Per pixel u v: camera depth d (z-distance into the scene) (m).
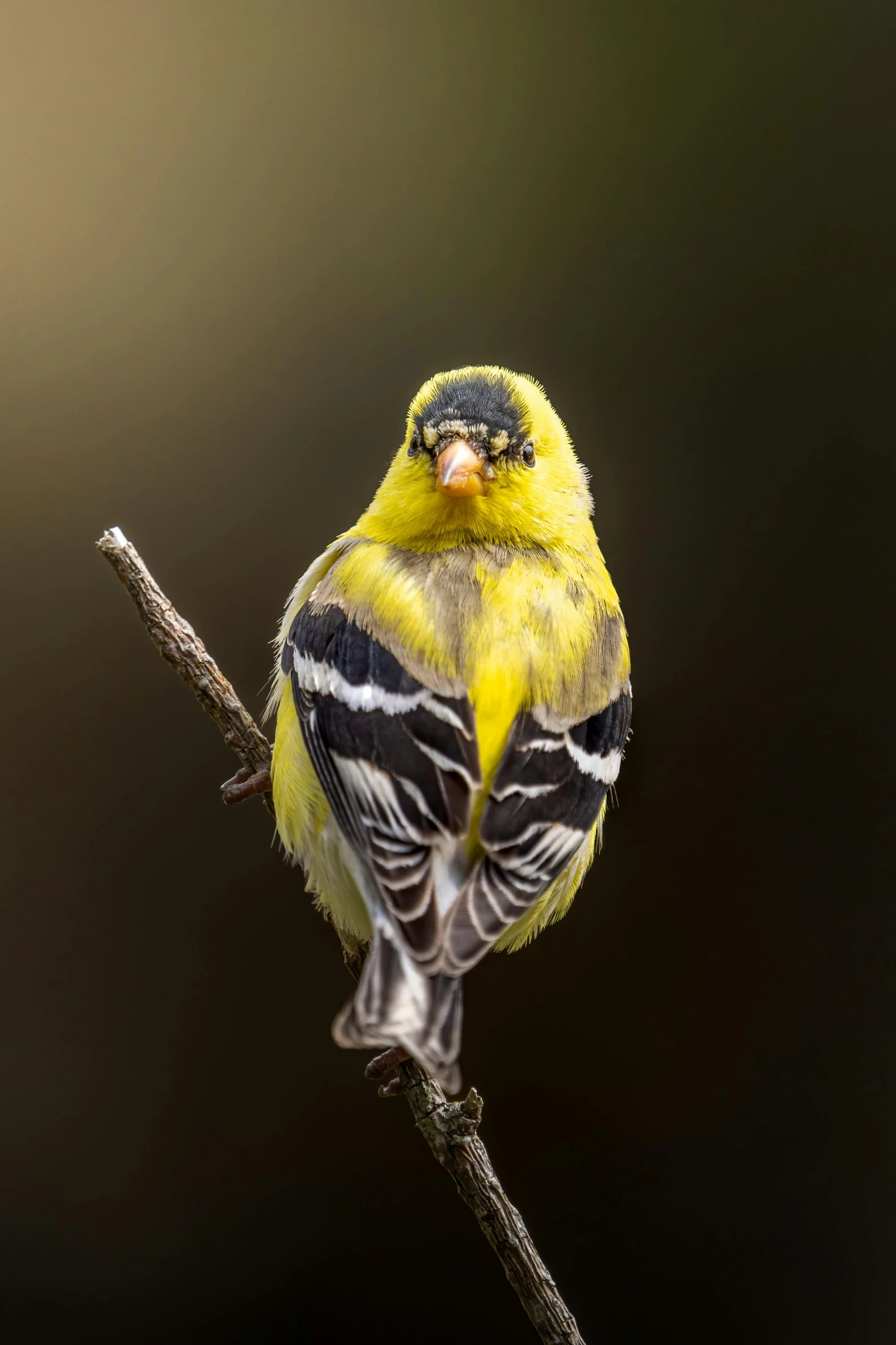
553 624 2.42
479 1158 2.40
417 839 2.40
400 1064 2.40
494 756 2.41
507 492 2.43
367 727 2.41
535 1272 2.39
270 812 2.43
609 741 2.42
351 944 2.42
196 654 2.43
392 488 2.44
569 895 2.43
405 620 2.42
